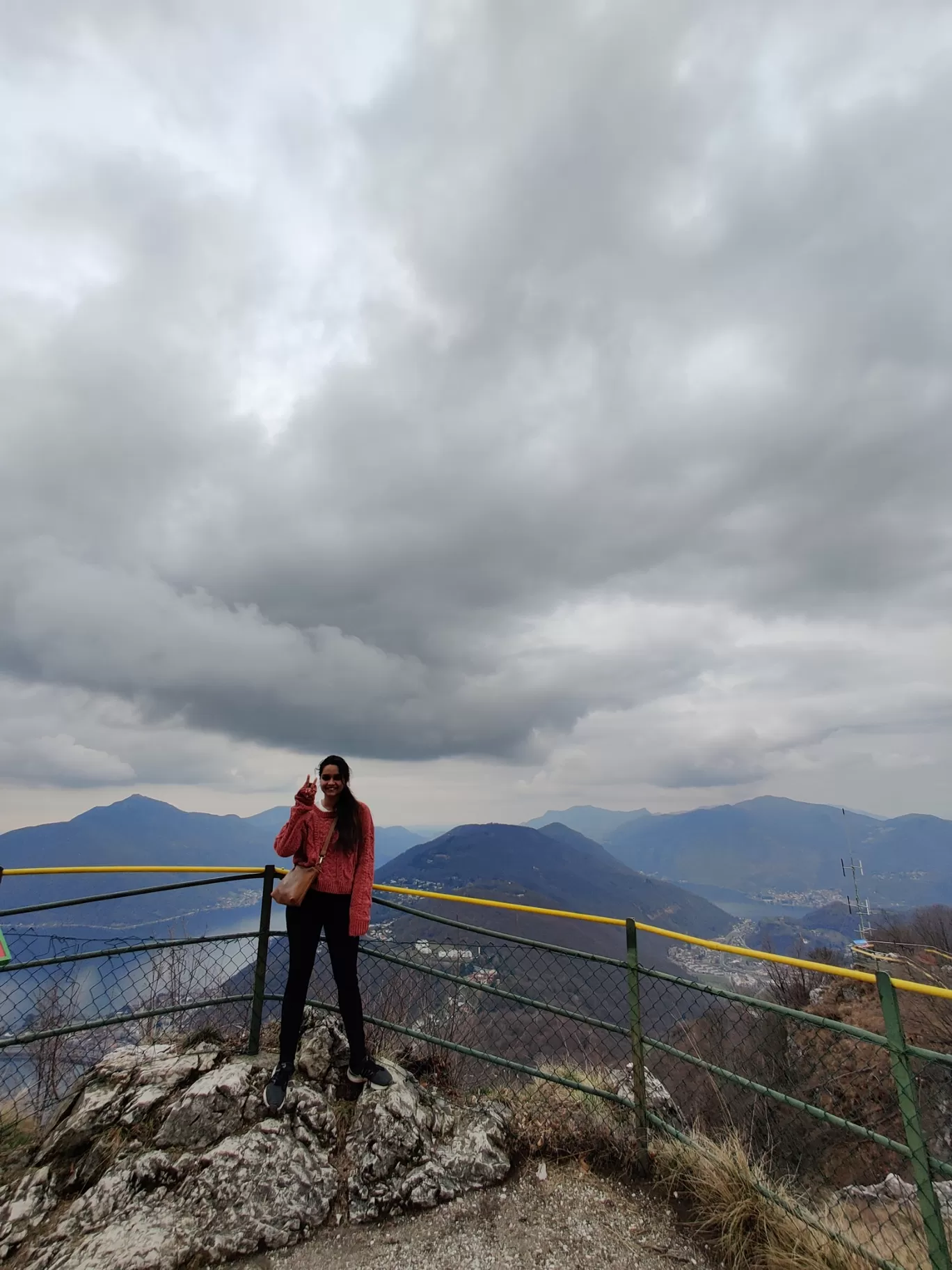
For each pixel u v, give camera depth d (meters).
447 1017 4.23
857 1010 11.03
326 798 3.75
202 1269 2.66
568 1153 3.58
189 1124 3.29
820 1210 2.96
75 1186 3.06
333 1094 3.71
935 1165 2.32
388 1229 2.96
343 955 3.65
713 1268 2.77
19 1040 3.32
